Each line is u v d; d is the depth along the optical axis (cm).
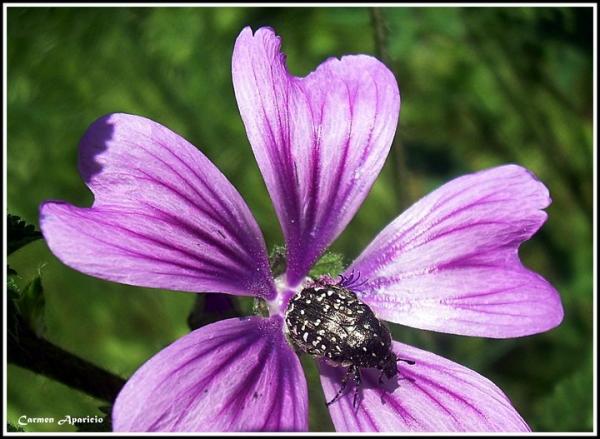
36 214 20
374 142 12
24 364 12
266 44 12
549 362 18
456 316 12
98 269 11
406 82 20
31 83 20
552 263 19
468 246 12
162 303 19
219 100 20
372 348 11
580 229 19
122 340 19
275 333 12
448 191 12
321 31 20
